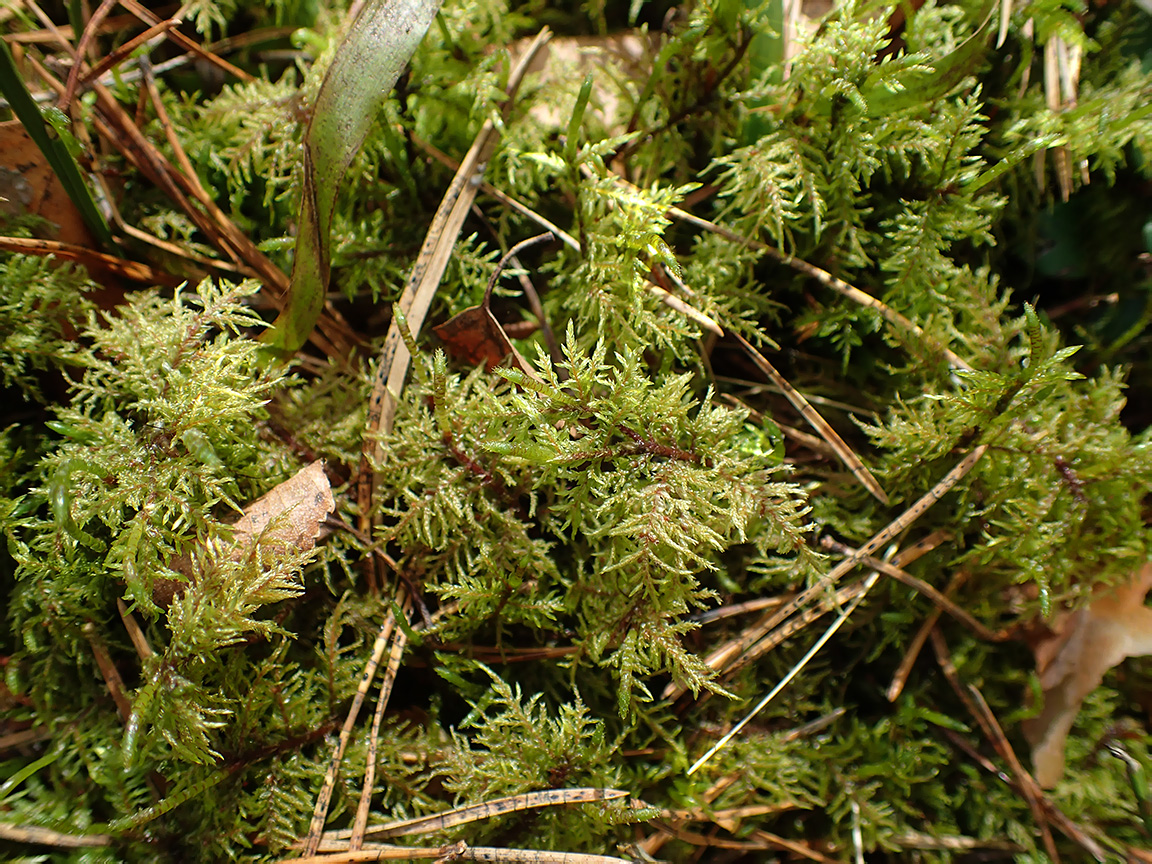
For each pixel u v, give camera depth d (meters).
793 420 0.20
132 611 0.19
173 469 0.18
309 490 0.18
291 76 0.20
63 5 0.21
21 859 0.18
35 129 0.18
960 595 0.20
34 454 0.19
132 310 0.19
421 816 0.19
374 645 0.19
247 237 0.20
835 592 0.20
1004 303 0.19
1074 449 0.19
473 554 0.19
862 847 0.19
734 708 0.20
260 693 0.18
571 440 0.19
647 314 0.19
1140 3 0.20
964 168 0.19
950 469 0.19
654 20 0.21
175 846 0.19
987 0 0.19
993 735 0.20
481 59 0.20
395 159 0.20
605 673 0.19
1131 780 0.20
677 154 0.20
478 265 0.20
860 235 0.20
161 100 0.20
